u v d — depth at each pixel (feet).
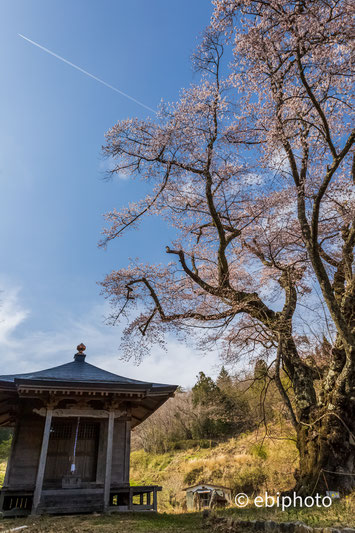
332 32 28.60
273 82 32.91
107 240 44.19
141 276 45.44
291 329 38.34
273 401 52.49
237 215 45.93
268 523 20.56
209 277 49.80
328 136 29.58
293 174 33.88
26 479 36.94
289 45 30.63
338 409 30.42
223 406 87.81
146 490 37.52
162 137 36.88
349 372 30.40
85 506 33.99
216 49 36.96
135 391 37.09
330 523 18.99
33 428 39.24
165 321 42.88
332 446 30.04
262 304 39.63
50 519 29.91
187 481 88.28
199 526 24.89
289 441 67.00
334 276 39.63
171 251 42.39
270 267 45.19
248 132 37.01
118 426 41.06
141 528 25.00
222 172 40.32
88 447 39.96
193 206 44.34
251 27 30.27
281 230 40.88
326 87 31.86
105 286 45.37
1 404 42.52
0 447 134.21
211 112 36.83
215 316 40.68
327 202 39.37
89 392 36.17
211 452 106.32
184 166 38.55
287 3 29.25
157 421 140.77
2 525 27.81
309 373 36.60
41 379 35.22
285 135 32.96
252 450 81.61
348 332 29.63
